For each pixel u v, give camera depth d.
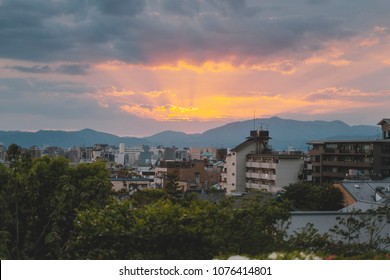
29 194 21.58
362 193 55.81
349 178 77.00
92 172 23.95
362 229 26.97
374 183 58.81
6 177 21.70
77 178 23.52
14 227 21.25
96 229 15.75
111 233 15.56
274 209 20.11
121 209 16.77
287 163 88.56
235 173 96.31
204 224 16.80
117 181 89.56
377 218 27.30
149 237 15.58
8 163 24.97
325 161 90.81
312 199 58.66
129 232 15.51
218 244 17.27
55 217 20.75
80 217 16.53
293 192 60.97
